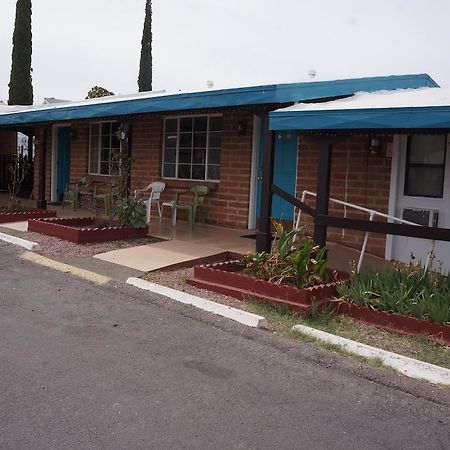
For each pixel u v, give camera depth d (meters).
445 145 8.09
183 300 6.37
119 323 5.67
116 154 11.44
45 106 14.52
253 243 9.52
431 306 5.60
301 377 4.54
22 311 5.94
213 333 5.47
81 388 4.15
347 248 9.12
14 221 11.75
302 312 5.98
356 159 9.09
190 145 12.05
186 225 11.50
